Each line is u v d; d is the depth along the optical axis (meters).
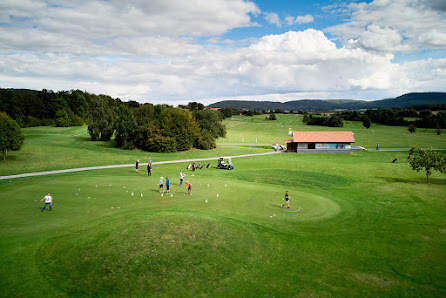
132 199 30.69
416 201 36.38
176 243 19.58
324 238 24.08
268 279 17.78
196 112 104.50
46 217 24.59
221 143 112.81
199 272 17.61
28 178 42.12
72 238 20.19
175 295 15.78
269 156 78.81
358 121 184.75
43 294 15.03
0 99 115.00
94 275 16.61
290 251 21.44
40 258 17.98
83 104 152.88
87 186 36.16
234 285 16.98
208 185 40.00
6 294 14.73
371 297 16.47
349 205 34.22
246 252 20.48
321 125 175.12
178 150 84.06
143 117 86.88
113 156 67.06
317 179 50.00
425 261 20.70
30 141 78.00
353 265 19.88
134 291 15.79
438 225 27.83
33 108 140.62
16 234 21.03
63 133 103.38
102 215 25.22
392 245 23.20
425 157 45.97
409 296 16.67
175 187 37.62
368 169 60.41
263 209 30.27
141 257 18.08
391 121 170.62
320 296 16.38
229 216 26.89
